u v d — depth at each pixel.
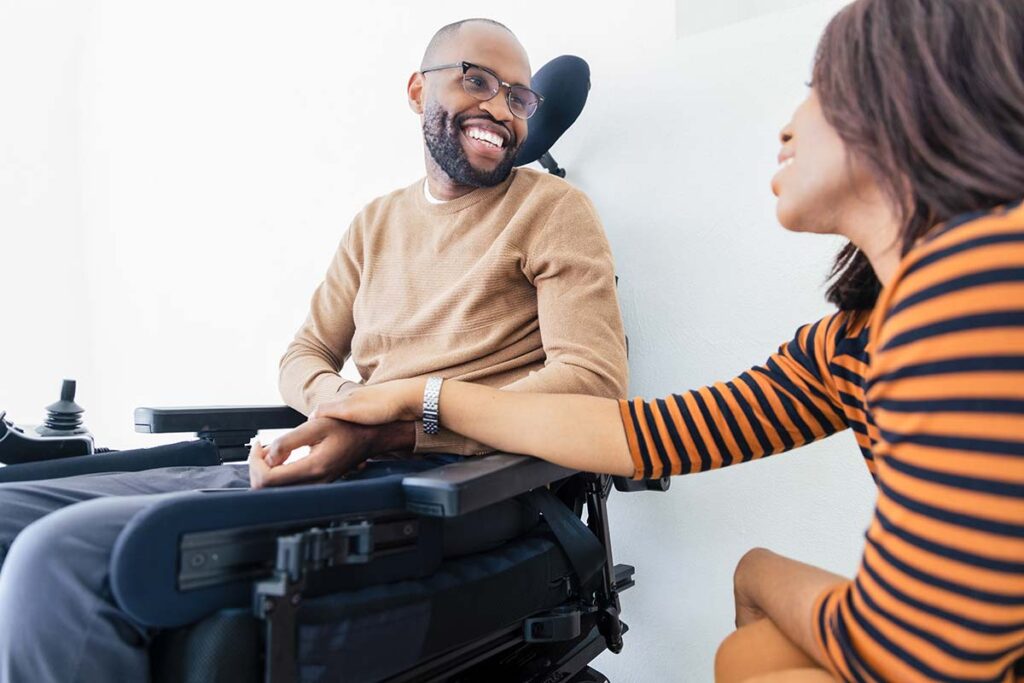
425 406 0.83
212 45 2.18
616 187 1.34
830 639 0.46
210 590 0.54
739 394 0.71
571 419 0.75
